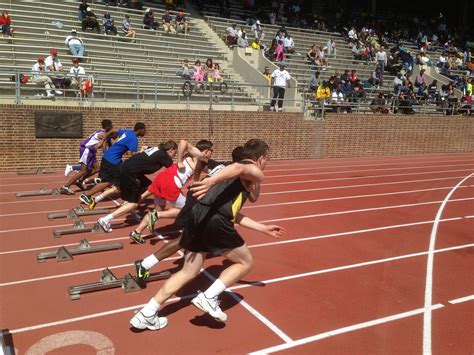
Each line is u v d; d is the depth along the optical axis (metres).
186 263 4.31
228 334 4.39
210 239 4.20
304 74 22.50
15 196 10.07
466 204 11.02
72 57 17.39
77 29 19.28
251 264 4.39
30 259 6.23
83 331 4.36
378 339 4.40
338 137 19.61
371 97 22.19
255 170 4.06
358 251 7.07
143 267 5.14
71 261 6.18
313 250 7.04
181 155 6.62
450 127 23.09
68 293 5.17
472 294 5.53
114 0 22.09
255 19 26.00
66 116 13.54
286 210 9.75
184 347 4.13
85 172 10.38
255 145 4.30
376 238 7.83
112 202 9.63
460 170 17.31
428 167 17.81
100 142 9.92
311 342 4.30
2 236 7.22
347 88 21.39
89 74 16.45
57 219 8.27
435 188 13.24
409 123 21.67
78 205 9.31
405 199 11.42
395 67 26.14
